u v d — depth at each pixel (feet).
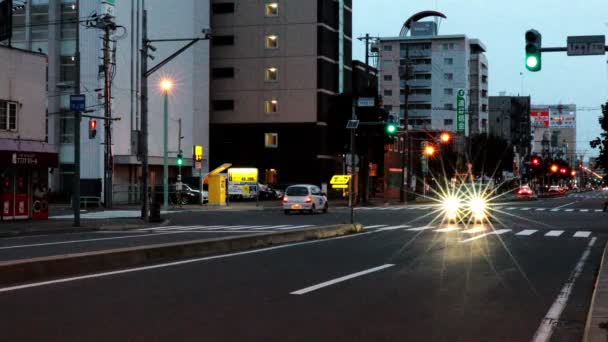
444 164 295.07
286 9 235.81
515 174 382.22
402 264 50.06
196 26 217.77
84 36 179.11
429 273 45.01
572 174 540.93
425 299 34.63
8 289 36.29
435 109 429.38
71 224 94.79
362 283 39.93
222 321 28.25
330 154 239.50
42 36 183.83
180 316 29.19
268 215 132.67
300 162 234.58
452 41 428.56
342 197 243.81
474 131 441.27
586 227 98.94
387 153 274.16
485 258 55.26
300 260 52.19
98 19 142.20
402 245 66.64
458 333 26.78
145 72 110.42
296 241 70.69
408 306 32.53
